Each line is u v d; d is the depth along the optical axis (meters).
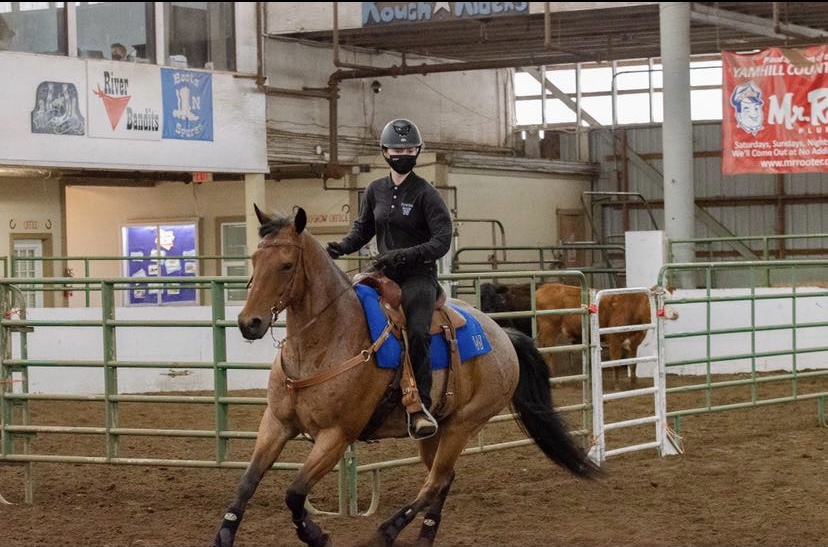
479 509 7.97
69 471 9.69
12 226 20.83
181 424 12.66
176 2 18.91
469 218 22.56
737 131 18.00
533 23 20.92
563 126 29.00
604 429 9.55
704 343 16.98
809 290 16.92
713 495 8.32
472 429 6.99
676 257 18.53
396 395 6.38
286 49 21.45
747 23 20.36
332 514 7.86
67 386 15.14
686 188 18.69
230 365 8.04
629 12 19.80
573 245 21.55
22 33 17.20
